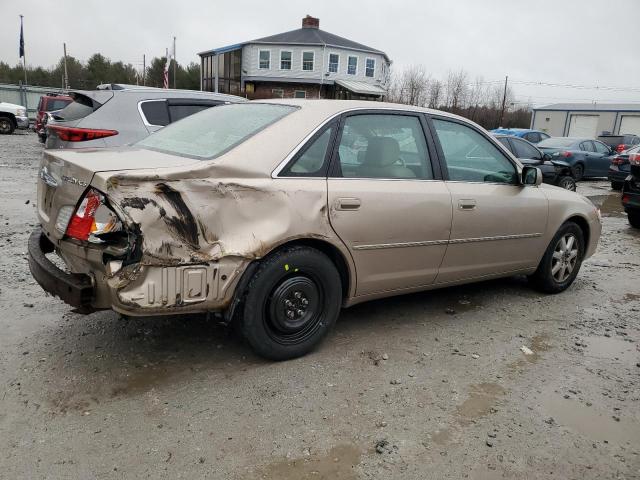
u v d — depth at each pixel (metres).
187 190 2.99
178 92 7.41
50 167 3.39
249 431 2.86
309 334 3.65
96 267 2.97
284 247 3.40
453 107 59.94
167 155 3.38
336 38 48.19
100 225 2.92
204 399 3.12
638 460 2.79
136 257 2.88
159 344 3.76
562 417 3.15
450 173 4.28
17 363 3.40
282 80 46.44
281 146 3.40
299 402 3.15
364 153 3.80
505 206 4.55
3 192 9.50
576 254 5.42
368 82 48.38
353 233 3.61
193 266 3.03
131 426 2.84
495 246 4.58
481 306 4.91
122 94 6.95
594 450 2.85
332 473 2.58
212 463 2.60
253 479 2.51
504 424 3.04
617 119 51.25
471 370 3.66
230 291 3.19
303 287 3.53
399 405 3.18
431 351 3.91
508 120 63.19
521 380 3.56
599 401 3.34
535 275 5.26
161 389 3.20
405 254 3.96
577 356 3.96
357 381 3.43
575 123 54.00
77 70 75.06
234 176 3.17
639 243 8.21
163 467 2.56
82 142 6.55
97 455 2.61
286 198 3.31
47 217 3.39
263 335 3.43
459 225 4.22
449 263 4.29
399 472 2.61
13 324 3.94
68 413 2.92
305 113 3.64
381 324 4.35
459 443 2.85
